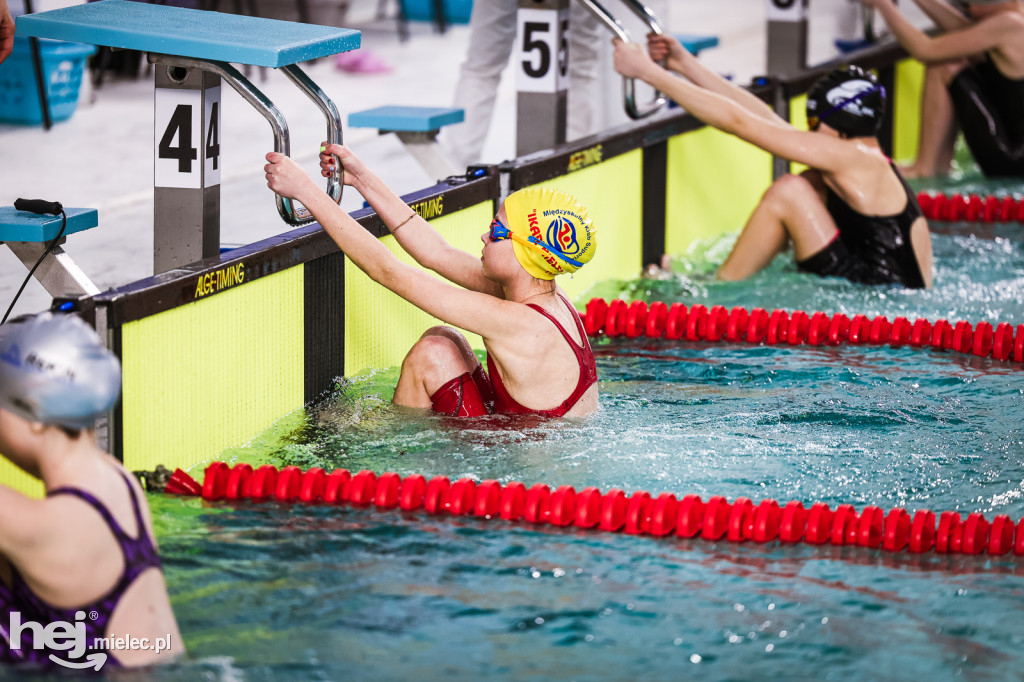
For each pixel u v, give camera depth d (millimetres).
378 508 11289
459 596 9508
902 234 19297
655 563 10172
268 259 13234
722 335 17453
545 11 19312
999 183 28078
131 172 26469
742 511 10773
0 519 7625
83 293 12102
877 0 27188
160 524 10781
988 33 26609
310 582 9711
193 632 8859
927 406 14219
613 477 11961
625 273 20688
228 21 13188
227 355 12789
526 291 13289
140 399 11539
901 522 10656
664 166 21516
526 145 19906
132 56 38062
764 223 19828
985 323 16750
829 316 18047
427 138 18734
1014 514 11195
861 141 19281
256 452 12938
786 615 9266
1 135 29609
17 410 7734
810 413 13906
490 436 13008
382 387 14859
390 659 8555
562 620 9141
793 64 28062
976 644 8859
